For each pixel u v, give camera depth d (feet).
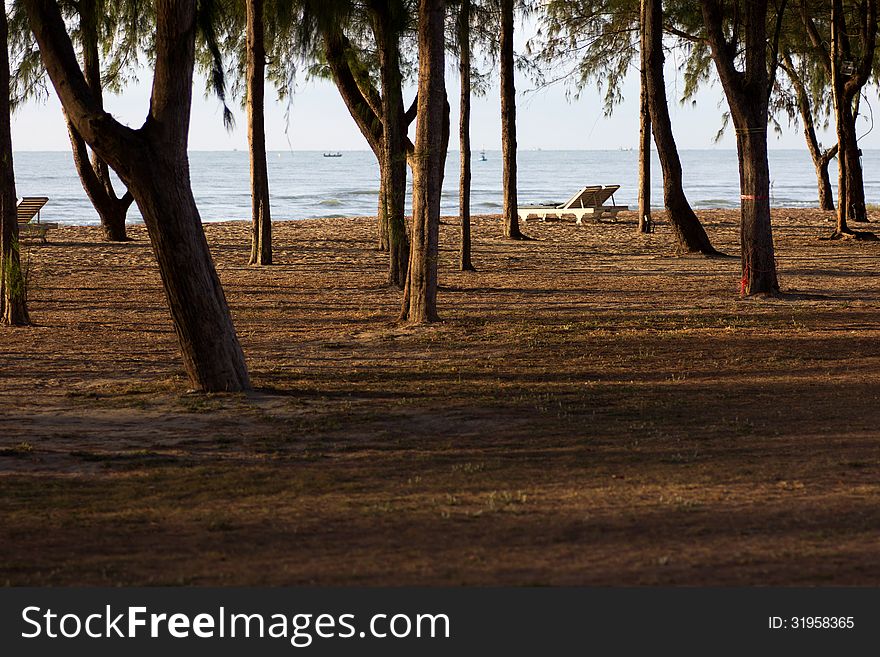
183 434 36.40
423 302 64.28
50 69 41.14
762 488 26.76
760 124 75.10
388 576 20.07
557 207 158.51
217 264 99.14
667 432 34.83
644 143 136.67
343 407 40.68
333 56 84.74
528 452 32.40
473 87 105.81
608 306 71.41
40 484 29.14
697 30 133.39
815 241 126.41
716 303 72.59
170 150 42.16
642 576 19.60
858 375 45.91
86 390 44.83
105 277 89.20
